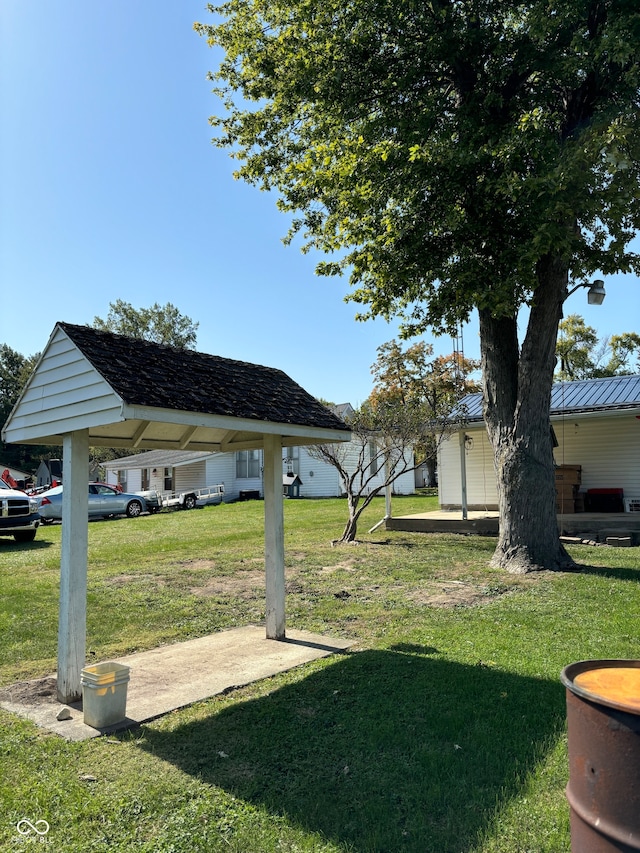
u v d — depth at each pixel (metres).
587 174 8.43
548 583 9.00
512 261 9.02
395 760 3.65
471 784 3.35
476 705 4.43
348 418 15.23
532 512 10.31
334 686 4.94
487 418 11.06
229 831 2.96
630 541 12.73
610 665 2.63
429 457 15.12
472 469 18.97
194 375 5.70
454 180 9.05
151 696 4.86
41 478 41.00
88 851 2.82
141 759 3.77
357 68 10.88
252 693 4.89
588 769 2.23
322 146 10.91
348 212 11.67
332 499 29.67
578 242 9.13
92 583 9.95
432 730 4.03
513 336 10.99
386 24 10.41
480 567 10.57
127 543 15.43
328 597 8.49
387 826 2.97
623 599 7.85
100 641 6.59
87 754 3.86
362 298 11.91
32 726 4.37
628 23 8.34
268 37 12.24
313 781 3.43
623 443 16.28
